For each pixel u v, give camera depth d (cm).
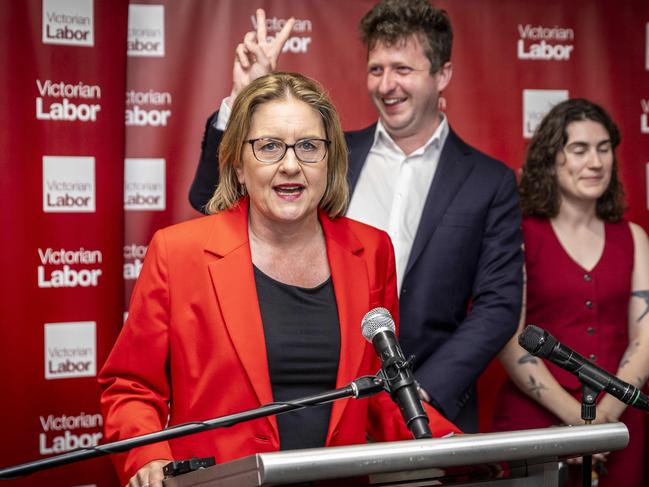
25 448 372
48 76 372
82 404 378
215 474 161
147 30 391
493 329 324
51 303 374
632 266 367
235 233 228
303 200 217
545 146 366
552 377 353
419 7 340
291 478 147
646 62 422
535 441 164
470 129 416
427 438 166
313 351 220
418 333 331
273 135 215
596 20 420
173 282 222
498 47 416
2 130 367
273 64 319
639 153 423
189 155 395
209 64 395
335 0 405
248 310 219
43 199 372
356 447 152
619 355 360
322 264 232
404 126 347
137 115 391
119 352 225
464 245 337
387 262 245
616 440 171
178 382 222
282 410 180
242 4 398
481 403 411
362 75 408
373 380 179
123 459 211
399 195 352
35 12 370
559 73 420
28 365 371
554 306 359
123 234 382
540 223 367
